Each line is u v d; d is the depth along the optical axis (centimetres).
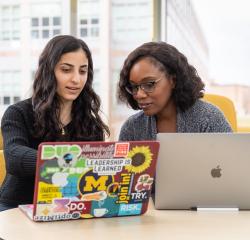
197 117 185
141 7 381
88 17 386
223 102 235
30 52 388
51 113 188
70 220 133
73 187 127
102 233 122
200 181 144
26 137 184
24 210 142
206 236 122
